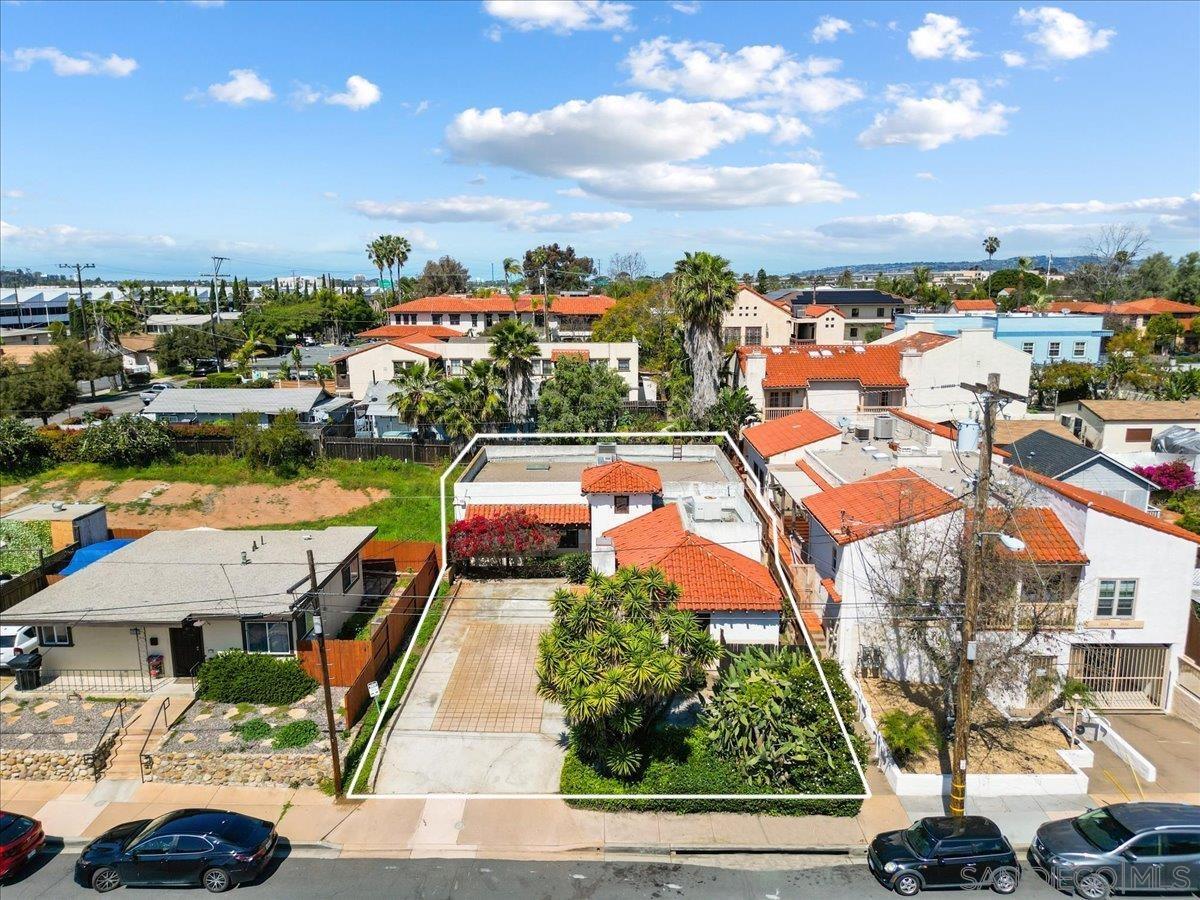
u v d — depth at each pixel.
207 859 17.38
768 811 19.61
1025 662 22.20
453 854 18.44
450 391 47.84
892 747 21.03
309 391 58.75
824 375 48.09
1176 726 22.95
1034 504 24.44
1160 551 22.55
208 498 45.53
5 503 45.09
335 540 31.62
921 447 33.91
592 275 146.25
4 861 17.83
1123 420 43.97
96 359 73.31
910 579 22.36
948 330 60.16
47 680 25.73
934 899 16.69
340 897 17.09
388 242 120.25
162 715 23.64
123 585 27.02
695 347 48.56
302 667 25.23
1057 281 128.62
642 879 17.58
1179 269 108.75
